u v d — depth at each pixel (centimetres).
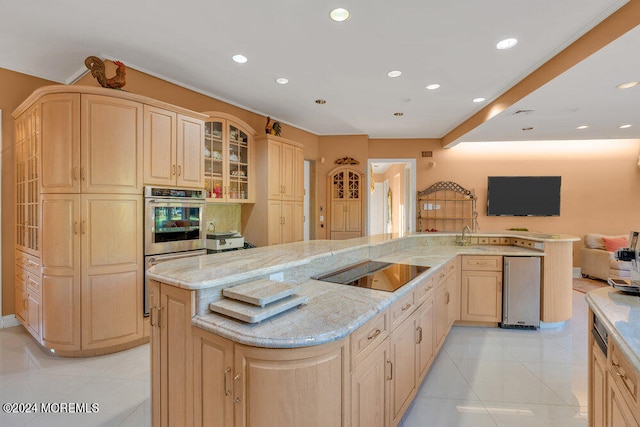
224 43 280
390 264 262
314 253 222
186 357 142
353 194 607
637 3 212
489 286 344
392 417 168
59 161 259
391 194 988
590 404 159
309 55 300
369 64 317
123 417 195
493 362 270
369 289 181
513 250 360
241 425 120
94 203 263
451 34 261
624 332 117
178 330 145
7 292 336
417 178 644
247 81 361
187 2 224
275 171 460
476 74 338
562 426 191
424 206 643
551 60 300
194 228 325
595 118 431
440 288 272
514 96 367
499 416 200
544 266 340
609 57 253
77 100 258
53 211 261
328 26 252
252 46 284
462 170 639
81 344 262
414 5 224
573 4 220
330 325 127
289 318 135
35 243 283
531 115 418
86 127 259
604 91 328
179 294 145
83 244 260
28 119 294
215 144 394
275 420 116
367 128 573
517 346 302
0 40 278
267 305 138
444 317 290
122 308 276
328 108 458
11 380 236
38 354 275
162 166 299
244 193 443
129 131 277
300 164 512
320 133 607
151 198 286
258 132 482
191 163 324
